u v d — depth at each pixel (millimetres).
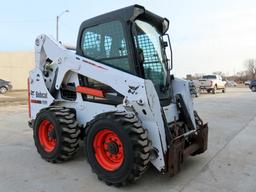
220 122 9562
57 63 5312
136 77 4152
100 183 4184
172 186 4102
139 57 4367
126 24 4387
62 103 5332
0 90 26000
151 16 4816
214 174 4594
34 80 5746
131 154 3844
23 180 4266
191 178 4406
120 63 4500
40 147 5203
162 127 4051
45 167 4828
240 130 8180
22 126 8734
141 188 4023
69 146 4820
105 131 4176
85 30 4934
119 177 3973
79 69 4914
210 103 16750
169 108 4816
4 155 5523
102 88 4680
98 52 4770
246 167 4953
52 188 3990
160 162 3986
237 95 25016
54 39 5488
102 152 4297
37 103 5742
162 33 5328
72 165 4914
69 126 4801
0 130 8070
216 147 6234
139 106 4078
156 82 4781
